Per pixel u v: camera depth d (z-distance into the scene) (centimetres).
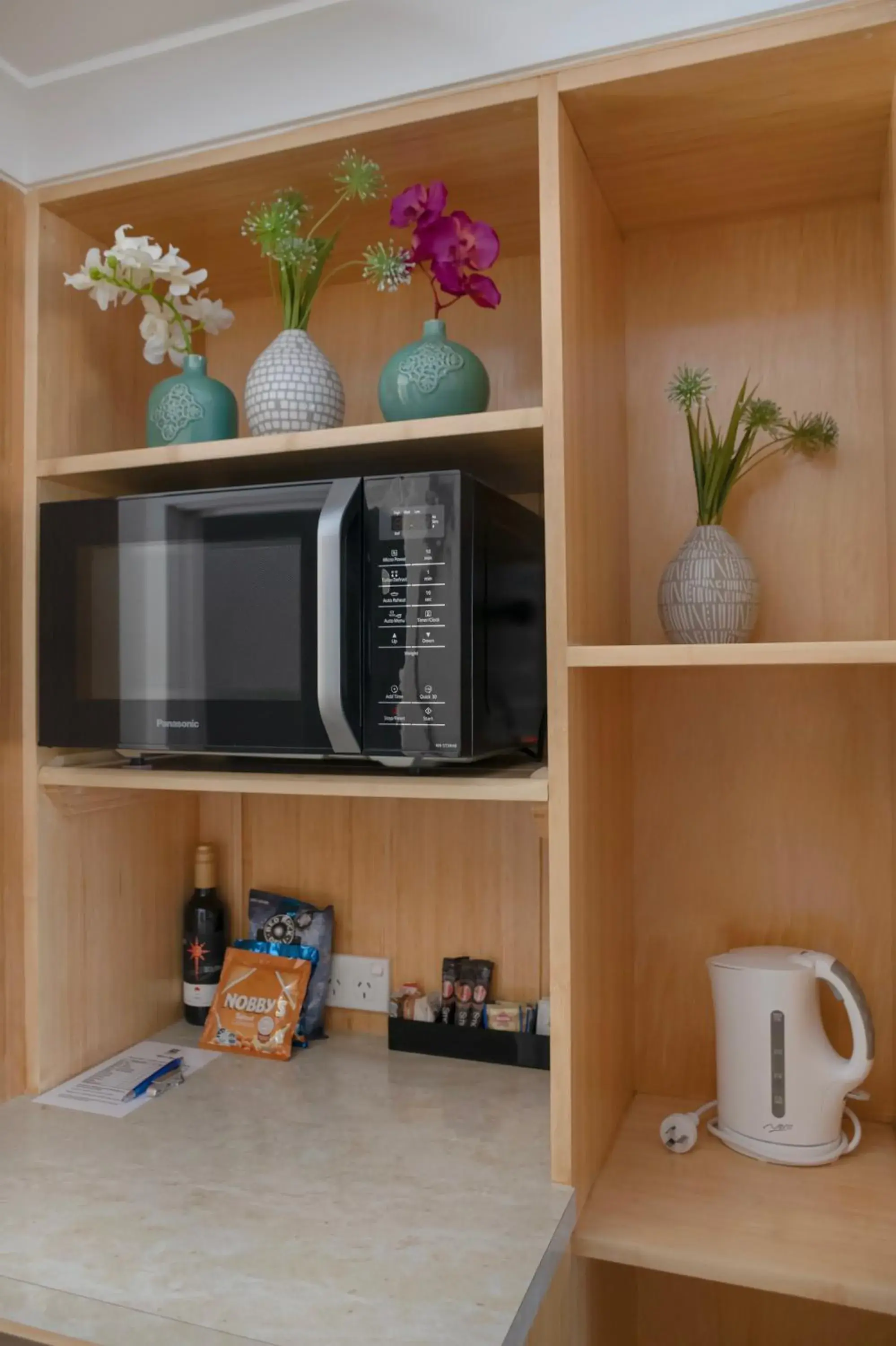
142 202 136
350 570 112
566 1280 105
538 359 152
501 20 112
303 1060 148
